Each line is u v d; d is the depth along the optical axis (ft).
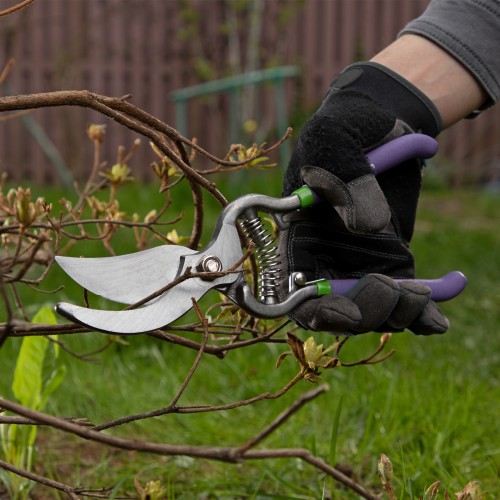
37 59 32.73
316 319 5.00
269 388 10.15
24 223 4.91
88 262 4.83
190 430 9.16
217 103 34.83
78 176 30.09
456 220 28.60
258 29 35.29
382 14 36.63
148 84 34.78
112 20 34.01
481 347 13.11
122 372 10.75
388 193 5.53
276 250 5.42
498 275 19.12
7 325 4.23
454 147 37.93
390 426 9.00
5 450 7.66
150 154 32.96
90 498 7.44
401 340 12.45
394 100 5.58
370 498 5.23
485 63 5.85
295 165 5.29
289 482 7.61
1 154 32.99
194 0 35.73
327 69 36.37
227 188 26.48
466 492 5.17
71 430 4.08
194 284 4.92
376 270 5.38
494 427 9.13
